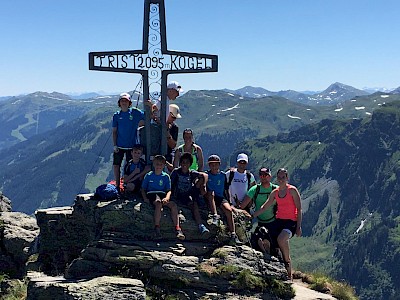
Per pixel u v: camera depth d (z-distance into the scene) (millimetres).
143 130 16844
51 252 16688
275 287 14195
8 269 18172
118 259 13688
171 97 17188
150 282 13484
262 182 16469
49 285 12484
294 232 15906
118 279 12797
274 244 15914
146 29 16484
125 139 16750
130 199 15688
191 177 15602
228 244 15016
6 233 18969
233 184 17250
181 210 15352
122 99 16656
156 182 15250
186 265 13727
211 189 15898
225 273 13766
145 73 16609
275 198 15898
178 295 13312
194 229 15008
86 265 13836
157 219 14625
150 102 16594
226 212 15430
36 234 19281
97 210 15062
